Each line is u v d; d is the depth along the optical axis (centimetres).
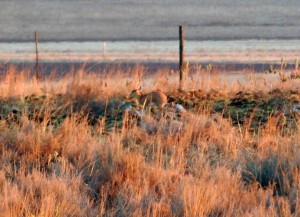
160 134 3900
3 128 4056
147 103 4872
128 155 3350
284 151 3547
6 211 2639
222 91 5578
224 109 4859
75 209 2756
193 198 2825
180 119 4388
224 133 4041
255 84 5822
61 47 17750
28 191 2955
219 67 11425
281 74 6569
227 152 3706
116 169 3212
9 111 4619
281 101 5016
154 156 3541
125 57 14325
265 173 3309
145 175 3194
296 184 3091
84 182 3184
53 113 4431
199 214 2719
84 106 4694
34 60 13600
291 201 2941
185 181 3059
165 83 5931
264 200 2900
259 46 17462
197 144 3806
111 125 4344
